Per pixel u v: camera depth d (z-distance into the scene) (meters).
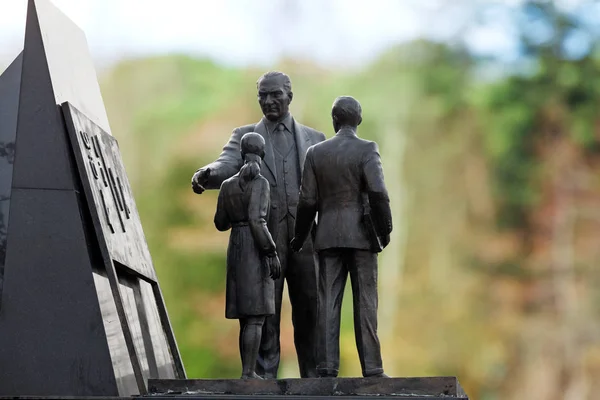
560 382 36.53
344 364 33.28
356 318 14.43
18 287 14.54
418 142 38.59
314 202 14.69
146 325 16.00
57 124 15.01
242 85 37.78
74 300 14.52
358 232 14.43
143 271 16.31
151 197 35.91
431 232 37.69
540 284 37.56
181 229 35.41
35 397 13.48
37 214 14.74
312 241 16.16
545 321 37.03
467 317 36.72
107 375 14.31
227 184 14.76
